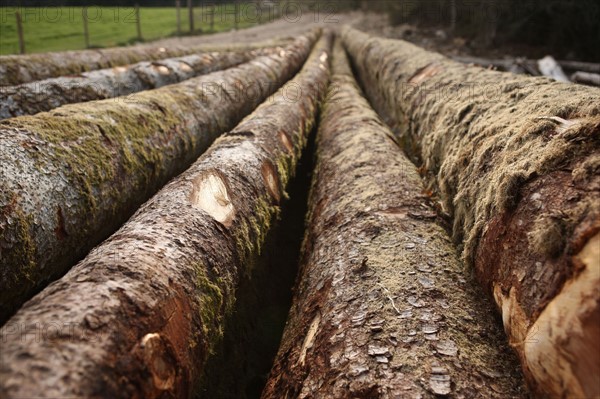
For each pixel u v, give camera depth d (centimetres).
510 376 152
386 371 151
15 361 108
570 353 116
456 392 142
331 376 161
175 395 147
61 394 106
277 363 212
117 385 120
